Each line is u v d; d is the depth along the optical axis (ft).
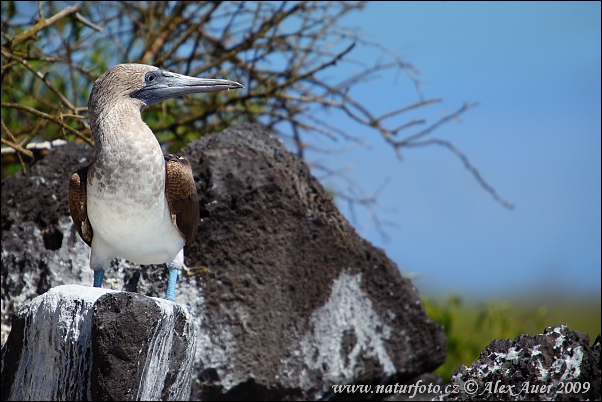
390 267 39.22
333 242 37.68
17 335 26.05
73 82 49.32
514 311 51.24
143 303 24.80
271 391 36.47
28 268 36.40
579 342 23.38
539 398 22.99
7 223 37.24
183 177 29.81
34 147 41.83
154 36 53.57
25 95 53.42
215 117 57.82
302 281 37.14
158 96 30.68
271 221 36.63
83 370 24.97
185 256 36.35
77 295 25.29
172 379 27.35
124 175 28.17
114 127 28.91
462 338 49.24
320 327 37.35
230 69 55.36
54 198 36.91
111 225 28.71
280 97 53.62
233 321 35.96
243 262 36.32
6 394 26.25
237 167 36.81
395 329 38.99
